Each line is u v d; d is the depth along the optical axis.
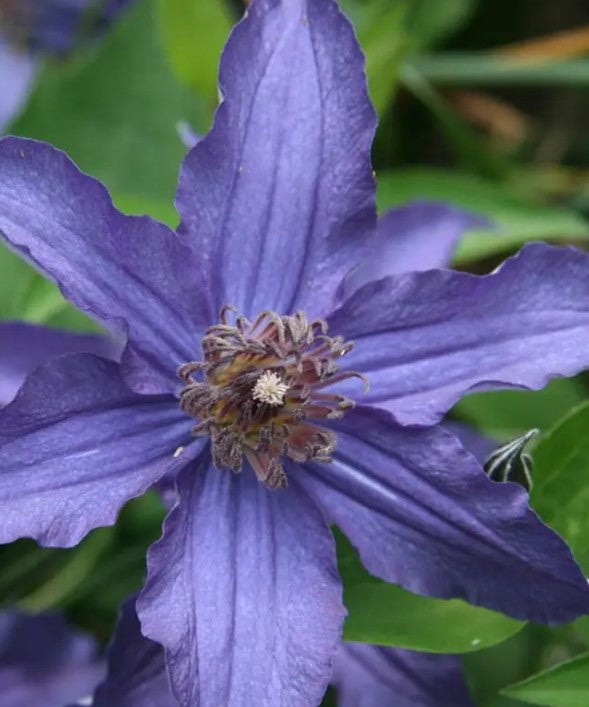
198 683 0.27
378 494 0.29
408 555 0.29
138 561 0.39
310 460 0.30
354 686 0.33
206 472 0.29
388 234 0.35
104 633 0.39
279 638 0.28
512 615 0.29
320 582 0.29
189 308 0.29
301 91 0.30
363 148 0.30
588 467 0.32
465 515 0.29
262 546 0.29
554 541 0.28
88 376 0.28
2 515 0.27
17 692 0.37
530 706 0.37
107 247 0.28
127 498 0.28
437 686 0.33
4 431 0.27
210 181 0.30
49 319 0.37
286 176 0.30
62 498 0.28
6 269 0.39
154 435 0.29
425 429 0.29
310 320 0.30
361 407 0.29
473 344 0.30
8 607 0.38
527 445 0.32
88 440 0.28
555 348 0.29
